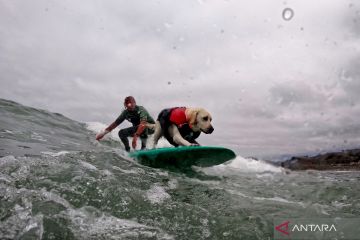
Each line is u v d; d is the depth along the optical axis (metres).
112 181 2.89
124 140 5.05
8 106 7.28
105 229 2.14
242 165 5.01
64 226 2.10
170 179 3.46
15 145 4.22
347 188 3.44
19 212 2.18
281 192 3.30
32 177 2.76
